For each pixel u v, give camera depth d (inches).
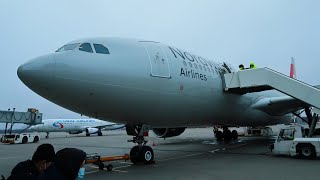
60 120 1776.6
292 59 1000.2
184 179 295.0
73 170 90.8
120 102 344.2
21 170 122.2
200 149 630.5
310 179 283.9
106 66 331.3
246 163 402.9
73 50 327.9
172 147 689.6
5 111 1204.5
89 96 320.5
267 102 620.7
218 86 497.0
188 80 420.5
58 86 300.8
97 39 357.1
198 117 473.4
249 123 686.5
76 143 984.3
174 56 419.2
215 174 319.9
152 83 367.6
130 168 376.8
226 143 789.9
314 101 448.5
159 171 347.3
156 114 393.4
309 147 436.1
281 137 477.7
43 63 296.8
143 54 375.6
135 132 419.8
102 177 316.5
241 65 585.3
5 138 1079.6
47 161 126.7
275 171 331.9
